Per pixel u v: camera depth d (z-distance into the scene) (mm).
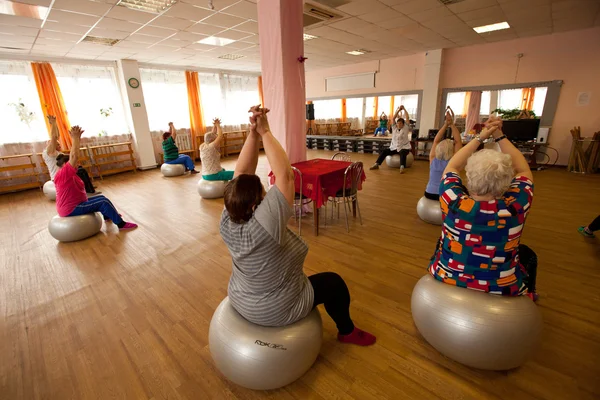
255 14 4098
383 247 2857
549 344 1611
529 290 1615
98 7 3619
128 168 7207
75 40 4988
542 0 3959
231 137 9805
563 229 3086
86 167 6539
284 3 3162
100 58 6609
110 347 1751
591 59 5512
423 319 1479
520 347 1279
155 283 2416
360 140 8883
